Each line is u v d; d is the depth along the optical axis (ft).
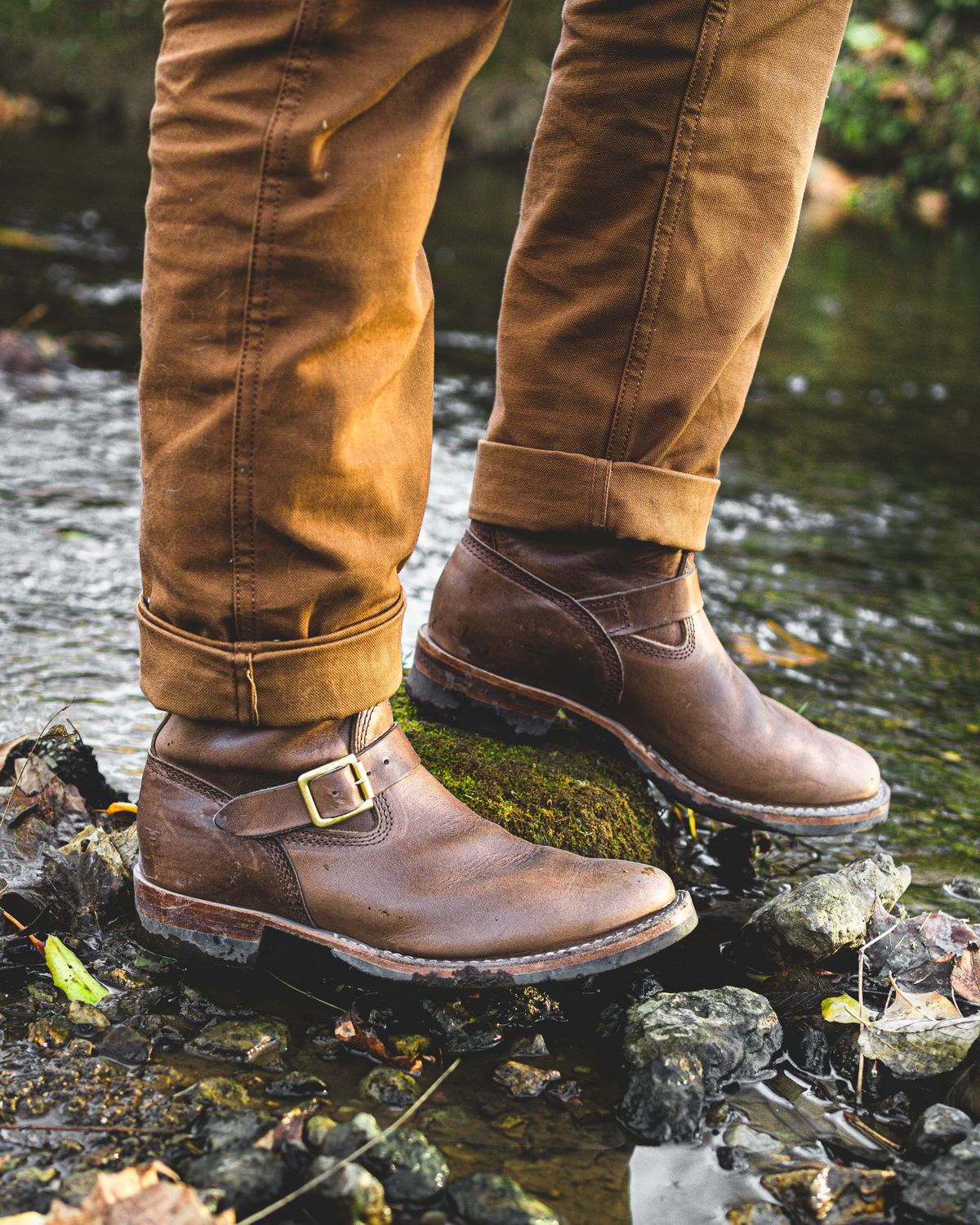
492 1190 3.16
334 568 3.64
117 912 4.38
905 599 8.72
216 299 3.40
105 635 6.65
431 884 3.98
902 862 5.30
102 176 26.30
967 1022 3.99
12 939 4.16
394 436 3.72
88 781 4.98
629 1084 3.65
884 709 6.84
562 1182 3.29
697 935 4.69
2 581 7.20
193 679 3.73
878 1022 4.02
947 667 7.54
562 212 4.50
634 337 4.52
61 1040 3.67
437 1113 3.52
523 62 39.09
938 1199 3.26
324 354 3.41
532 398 4.74
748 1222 3.20
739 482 11.37
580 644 4.92
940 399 15.31
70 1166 3.18
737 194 4.41
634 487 4.67
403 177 3.38
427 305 3.78
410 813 4.04
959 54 35.24
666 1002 4.01
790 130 4.42
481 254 21.53
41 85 39.06
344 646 3.76
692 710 4.92
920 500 11.27
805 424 13.69
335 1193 3.08
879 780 5.24
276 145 3.25
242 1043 3.69
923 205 36.27
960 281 24.99
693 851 5.35
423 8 3.32
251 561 3.58
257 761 3.86
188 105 3.34
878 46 35.60
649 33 4.15
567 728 5.55
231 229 3.33
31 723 5.46
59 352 12.71
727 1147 3.49
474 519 5.01
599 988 4.26
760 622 7.98
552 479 4.73
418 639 5.32
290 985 4.08
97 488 9.14
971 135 34.76
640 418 4.61
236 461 3.48
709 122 4.27
